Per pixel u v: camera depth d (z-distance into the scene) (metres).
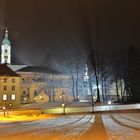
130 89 105.44
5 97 104.81
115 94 118.25
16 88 107.12
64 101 121.38
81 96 127.44
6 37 143.75
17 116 58.38
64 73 137.75
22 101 127.19
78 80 127.81
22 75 132.12
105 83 114.44
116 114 66.00
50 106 95.94
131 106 85.69
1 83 105.06
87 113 69.94
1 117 55.78
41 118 53.06
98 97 107.69
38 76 134.88
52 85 135.50
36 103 113.81
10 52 148.12
